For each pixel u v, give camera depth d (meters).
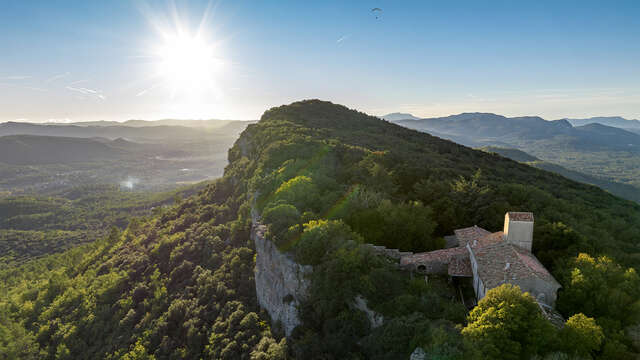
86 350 73.81
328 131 136.88
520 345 28.56
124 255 109.06
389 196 70.69
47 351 77.06
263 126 138.75
